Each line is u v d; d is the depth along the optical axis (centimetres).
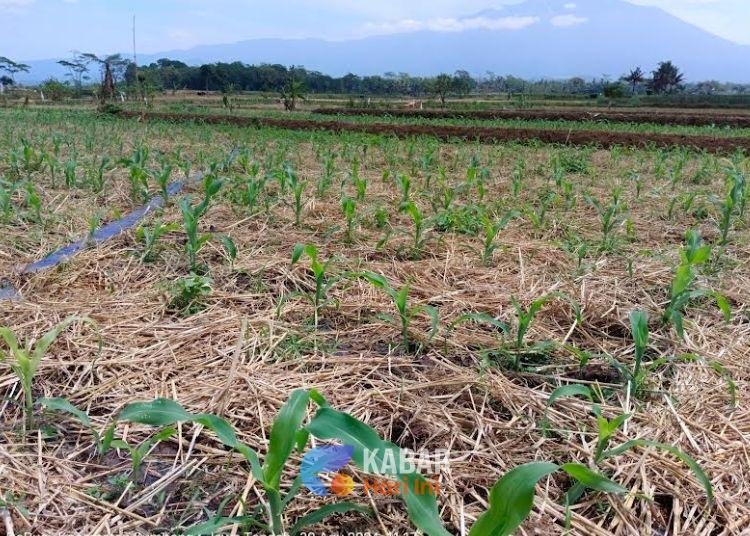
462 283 391
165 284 374
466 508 200
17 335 303
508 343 310
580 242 494
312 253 332
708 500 196
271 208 591
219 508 194
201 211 418
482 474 216
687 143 1282
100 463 218
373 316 341
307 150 1102
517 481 149
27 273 386
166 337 308
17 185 569
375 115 2491
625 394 270
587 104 3659
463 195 701
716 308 369
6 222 500
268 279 398
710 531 194
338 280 374
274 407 251
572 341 325
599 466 221
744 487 213
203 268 412
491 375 278
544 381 282
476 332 325
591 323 344
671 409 255
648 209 639
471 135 1436
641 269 428
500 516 148
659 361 277
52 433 231
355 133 1449
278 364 284
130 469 215
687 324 339
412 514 161
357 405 255
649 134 1408
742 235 533
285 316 340
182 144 1165
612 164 969
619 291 383
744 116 2650
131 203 613
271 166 806
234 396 257
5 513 190
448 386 272
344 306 351
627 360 304
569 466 163
